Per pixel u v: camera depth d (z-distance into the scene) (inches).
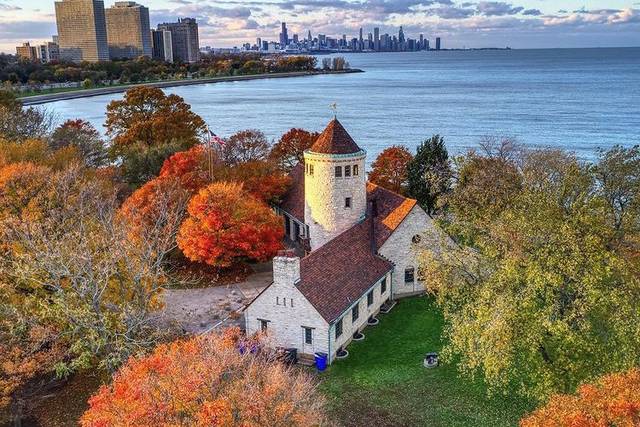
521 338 1354.6
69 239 1764.3
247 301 2235.5
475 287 1589.6
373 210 2353.6
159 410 1035.3
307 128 7475.4
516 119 7795.3
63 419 1572.3
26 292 1759.4
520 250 1428.4
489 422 1489.9
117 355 1485.0
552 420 1011.9
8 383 1459.2
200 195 2381.9
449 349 1574.8
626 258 1503.4
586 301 1311.5
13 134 3558.1
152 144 3892.7
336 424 1449.3
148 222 2348.7
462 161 2906.0
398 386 1656.0
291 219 2866.6
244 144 3563.0
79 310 1520.7
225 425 1019.3
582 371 1363.2
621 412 946.1
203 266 2554.1
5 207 2027.6
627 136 6235.2
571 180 1827.0
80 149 3622.0
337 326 1825.8
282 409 1070.4
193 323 2058.3
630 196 1989.4
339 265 2001.7
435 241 1951.3
